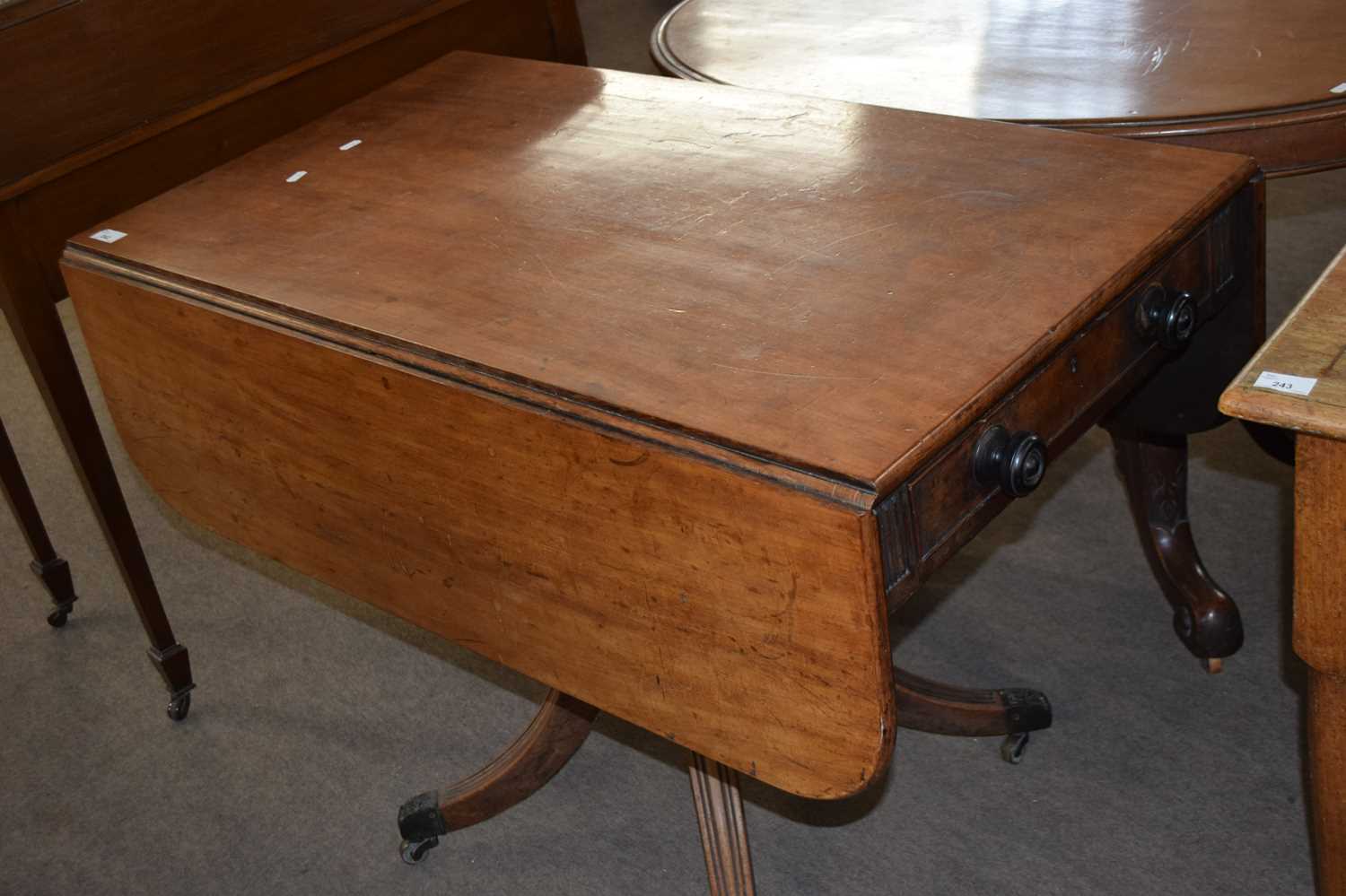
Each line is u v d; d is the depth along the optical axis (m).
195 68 1.79
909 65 1.76
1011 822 1.71
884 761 1.01
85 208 1.72
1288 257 2.74
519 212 1.40
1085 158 1.32
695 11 2.11
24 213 1.67
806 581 0.98
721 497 1.00
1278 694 1.84
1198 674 1.89
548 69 1.79
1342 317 0.93
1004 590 2.11
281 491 1.43
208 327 1.36
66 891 1.82
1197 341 1.50
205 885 1.80
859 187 1.32
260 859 1.83
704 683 1.12
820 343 1.08
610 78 1.72
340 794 1.92
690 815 1.80
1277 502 2.21
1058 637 2.00
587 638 1.20
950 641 2.02
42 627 2.37
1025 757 1.80
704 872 1.71
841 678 1.00
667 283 1.21
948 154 1.37
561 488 1.12
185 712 2.10
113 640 2.31
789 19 2.02
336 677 2.15
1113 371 1.17
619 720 1.98
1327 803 1.07
